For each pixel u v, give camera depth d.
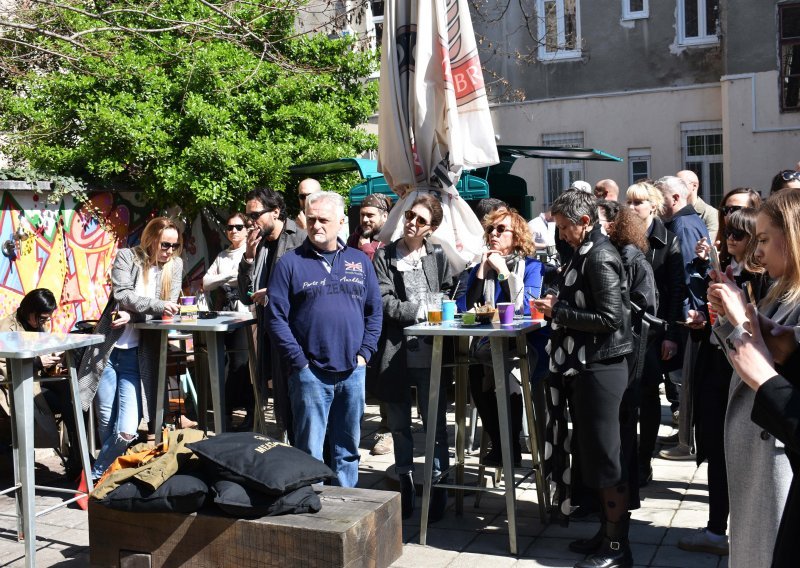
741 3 17.28
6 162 11.61
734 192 5.06
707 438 4.83
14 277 9.27
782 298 2.98
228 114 10.23
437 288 5.66
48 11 9.45
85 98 9.98
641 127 18.64
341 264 5.18
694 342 5.58
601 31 18.72
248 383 7.93
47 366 6.37
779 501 3.20
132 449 4.59
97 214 10.23
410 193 6.46
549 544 5.04
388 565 4.14
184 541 4.03
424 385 5.60
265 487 3.90
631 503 4.82
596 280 4.45
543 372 5.50
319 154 10.70
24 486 4.75
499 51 19.06
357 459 5.34
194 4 10.41
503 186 11.12
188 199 10.42
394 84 6.53
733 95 17.48
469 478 6.32
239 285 6.56
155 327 5.79
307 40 11.59
